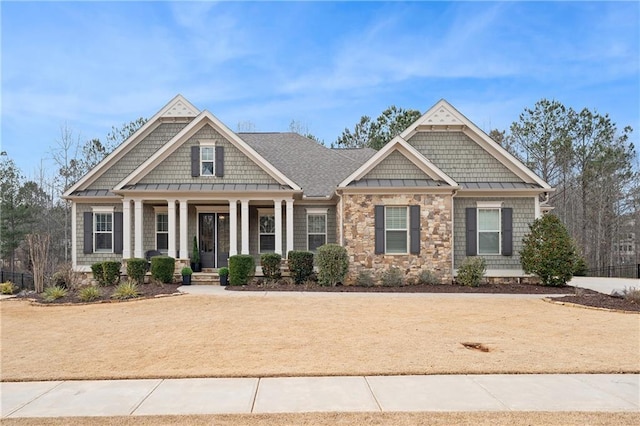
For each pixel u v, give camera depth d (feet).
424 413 16.94
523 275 60.44
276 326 33.12
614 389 19.81
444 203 57.26
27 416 16.99
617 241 125.49
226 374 21.93
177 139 62.18
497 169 63.41
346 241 57.06
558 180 129.70
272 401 18.33
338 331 31.42
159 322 35.14
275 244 60.85
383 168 59.06
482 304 43.14
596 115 115.75
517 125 125.29
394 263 56.90
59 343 28.96
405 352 25.88
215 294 48.60
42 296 49.83
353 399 18.51
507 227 61.16
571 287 56.59
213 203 65.62
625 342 28.58
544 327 33.12
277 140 80.48
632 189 120.78
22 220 115.14
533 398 18.65
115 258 65.36
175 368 23.15
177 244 66.64
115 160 67.36
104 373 22.35
